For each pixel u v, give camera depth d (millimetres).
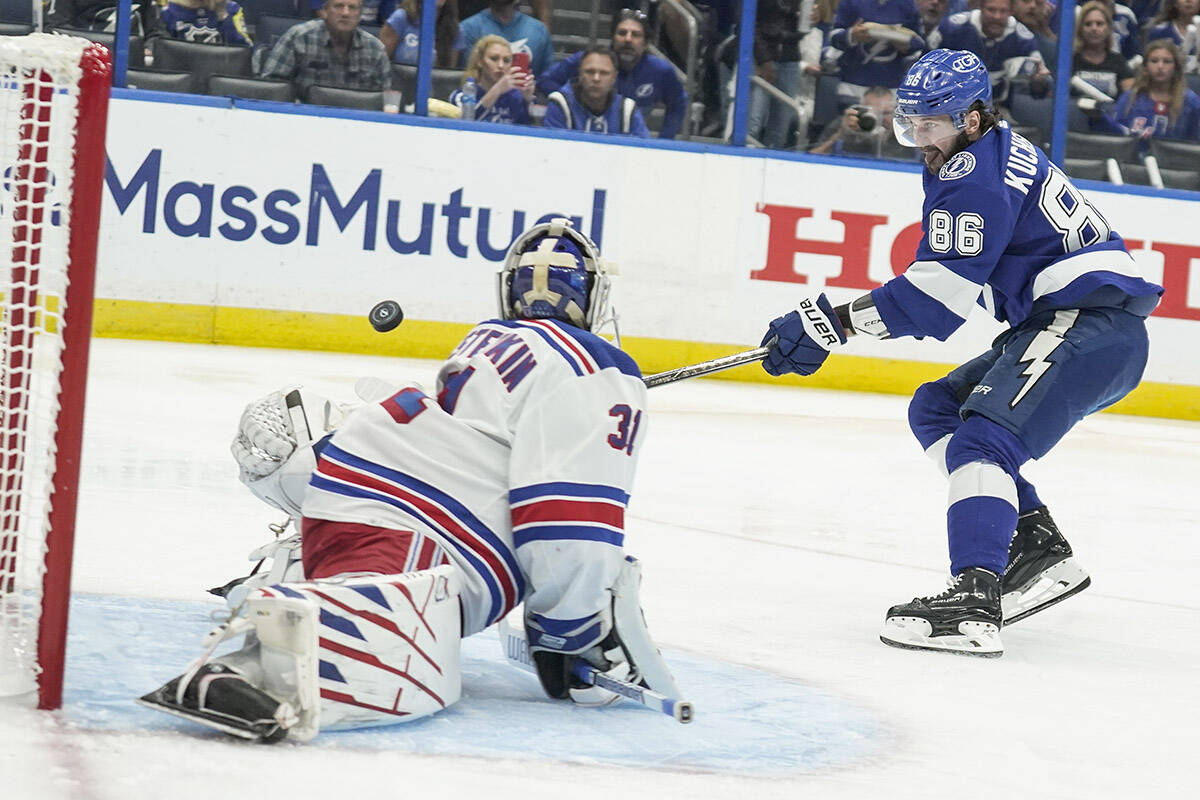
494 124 28078
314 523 7410
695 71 29516
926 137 10328
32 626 6859
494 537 7352
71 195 6625
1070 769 7168
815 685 8539
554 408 7242
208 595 9297
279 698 6453
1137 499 18594
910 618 9898
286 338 27516
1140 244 29875
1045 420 10266
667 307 28906
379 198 27703
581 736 7008
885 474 19031
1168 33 30547
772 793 6344
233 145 27016
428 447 7344
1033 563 10844
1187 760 7531
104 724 6449
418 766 6277
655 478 17141
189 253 26969
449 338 28141
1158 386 30031
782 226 29141
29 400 7055
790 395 27906
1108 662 9992
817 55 29656
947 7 29766
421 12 28297
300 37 27953
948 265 10172
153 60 27547
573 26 29094
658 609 10398
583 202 28531
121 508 12117
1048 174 10461
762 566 12500
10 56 6633
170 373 22391
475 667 8344
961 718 8055
